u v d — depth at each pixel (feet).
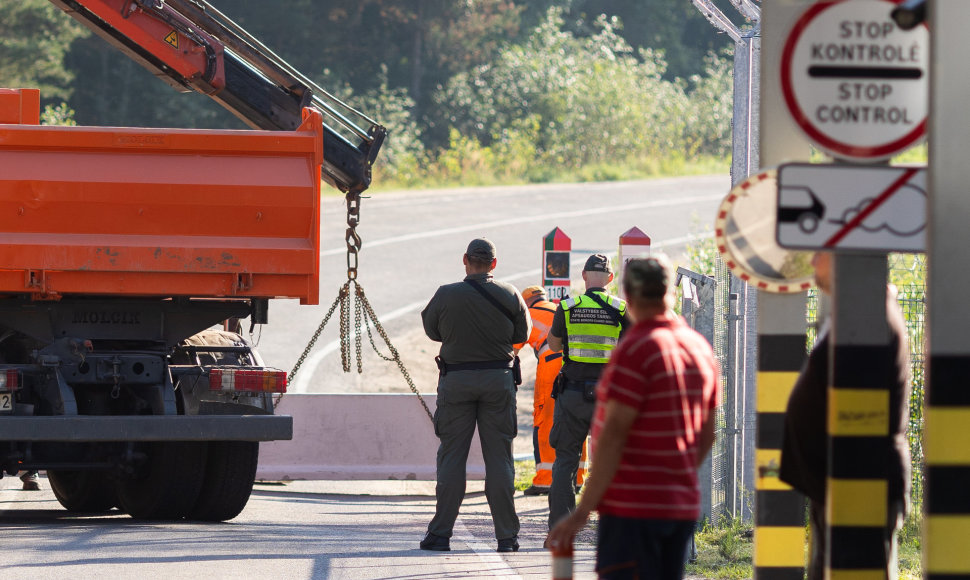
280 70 96.99
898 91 43.01
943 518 34.91
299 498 106.93
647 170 442.91
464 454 75.15
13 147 76.89
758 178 46.80
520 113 471.21
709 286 79.71
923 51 43.04
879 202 42.57
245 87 97.35
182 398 82.23
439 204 326.03
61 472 97.35
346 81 466.70
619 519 39.45
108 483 94.84
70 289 77.61
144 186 77.46
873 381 42.68
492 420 75.31
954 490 34.91
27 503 102.47
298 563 66.23
